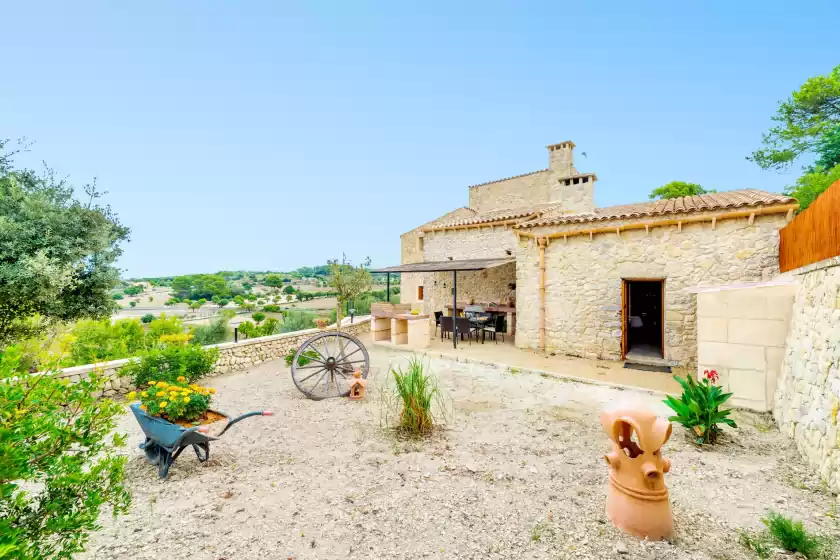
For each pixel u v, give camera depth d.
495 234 15.48
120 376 7.47
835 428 3.78
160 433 4.27
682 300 9.41
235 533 3.27
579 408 6.64
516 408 6.66
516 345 12.07
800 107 15.20
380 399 7.29
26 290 6.70
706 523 3.23
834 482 3.66
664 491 3.08
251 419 6.30
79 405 2.49
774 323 6.21
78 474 2.15
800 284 5.73
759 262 8.51
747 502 3.55
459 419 6.14
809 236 5.22
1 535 1.72
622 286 10.18
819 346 4.55
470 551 2.98
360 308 21.23
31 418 2.09
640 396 7.29
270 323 17.84
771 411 6.16
